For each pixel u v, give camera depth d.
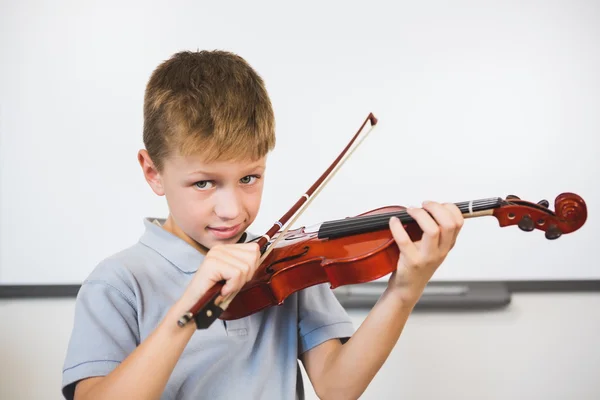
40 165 2.46
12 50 2.44
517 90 2.48
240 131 1.05
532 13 2.46
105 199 2.47
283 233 1.11
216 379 1.11
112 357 1.05
